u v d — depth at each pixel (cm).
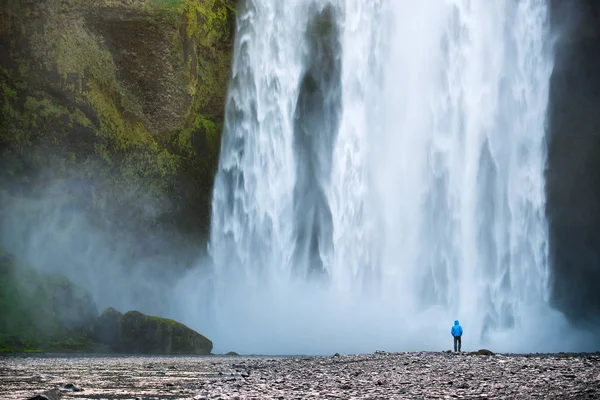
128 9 3572
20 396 1084
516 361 1811
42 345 2953
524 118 4322
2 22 3334
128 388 1241
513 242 4278
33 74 3441
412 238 4278
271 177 4291
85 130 3575
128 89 3750
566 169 4312
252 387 1209
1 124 3391
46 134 3497
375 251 4275
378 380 1320
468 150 4325
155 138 3869
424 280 4241
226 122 4194
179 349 3052
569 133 4306
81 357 2480
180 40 3772
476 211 4297
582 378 1270
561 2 4238
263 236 4250
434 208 4303
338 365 1834
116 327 3098
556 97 4300
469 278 4250
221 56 4134
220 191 4188
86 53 3562
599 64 4197
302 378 1410
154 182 3894
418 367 1650
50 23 3434
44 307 3083
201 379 1444
